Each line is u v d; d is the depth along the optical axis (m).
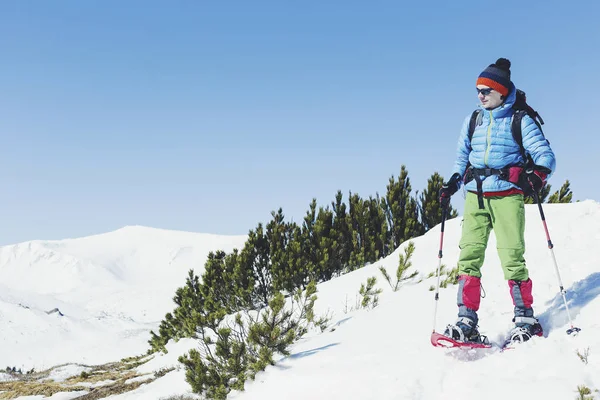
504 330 4.37
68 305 59.56
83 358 28.28
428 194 12.73
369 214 12.48
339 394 3.83
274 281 10.88
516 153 4.02
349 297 8.13
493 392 3.28
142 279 134.38
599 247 6.19
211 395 5.12
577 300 4.47
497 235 4.09
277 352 5.34
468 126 4.25
